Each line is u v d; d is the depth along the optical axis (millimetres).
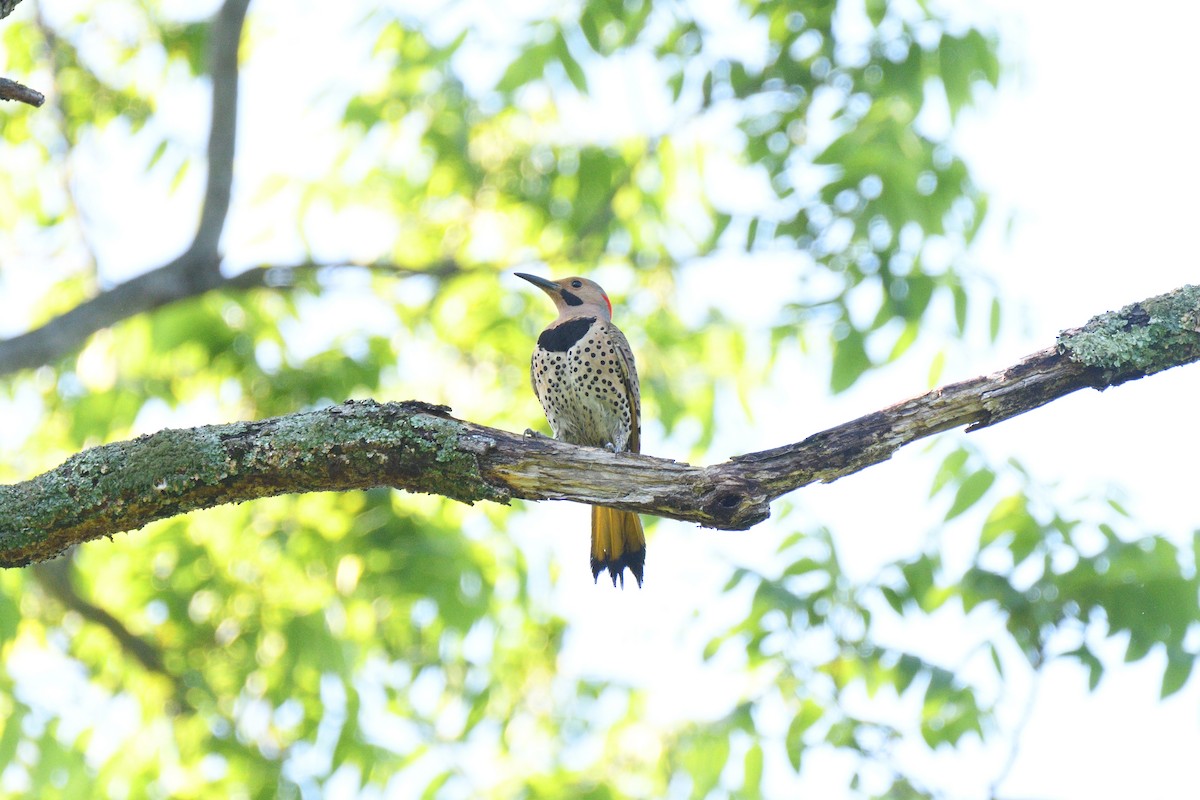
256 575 13297
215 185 12297
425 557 12414
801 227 12570
